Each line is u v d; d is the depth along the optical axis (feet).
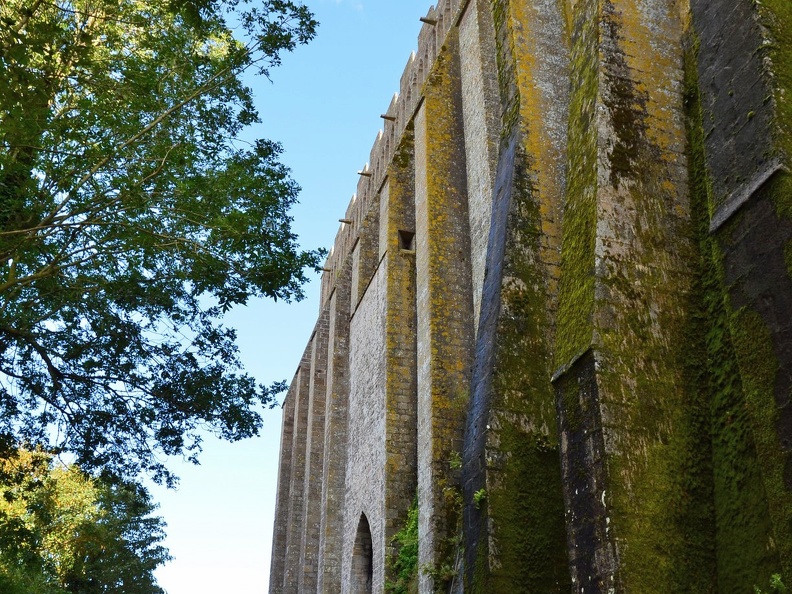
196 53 56.49
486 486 38.11
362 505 86.63
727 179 29.63
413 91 108.78
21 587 88.89
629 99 36.83
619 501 28.53
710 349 31.73
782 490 24.18
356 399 97.14
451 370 69.72
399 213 90.48
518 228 45.55
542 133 49.90
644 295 32.60
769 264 26.78
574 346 32.27
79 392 59.26
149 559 142.41
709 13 33.30
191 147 52.08
